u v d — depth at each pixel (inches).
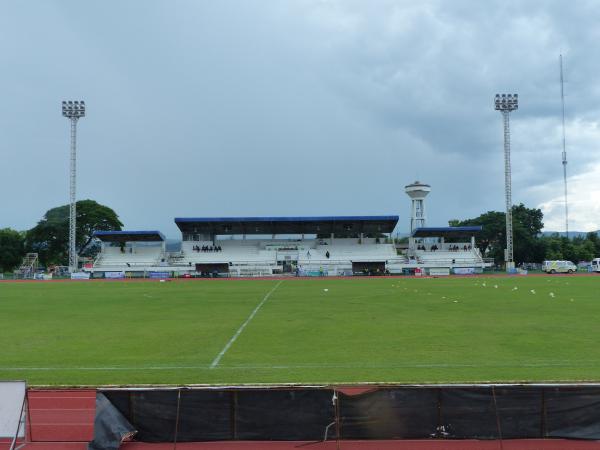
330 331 737.0
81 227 3897.6
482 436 311.6
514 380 436.1
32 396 390.0
